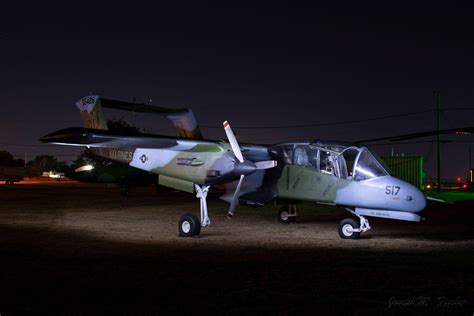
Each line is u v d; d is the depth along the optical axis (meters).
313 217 20.94
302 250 11.83
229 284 8.16
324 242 13.33
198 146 14.69
